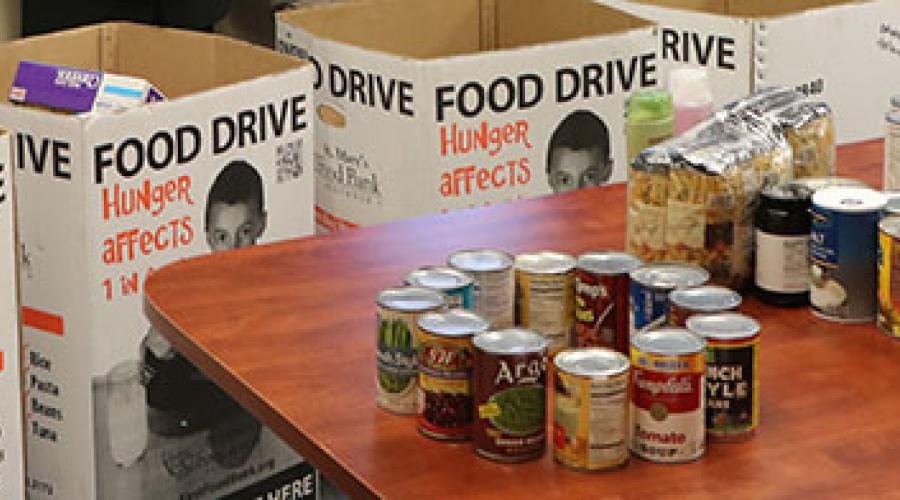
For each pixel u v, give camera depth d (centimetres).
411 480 165
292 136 292
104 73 301
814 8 347
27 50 311
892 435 173
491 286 193
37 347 278
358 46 303
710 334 171
